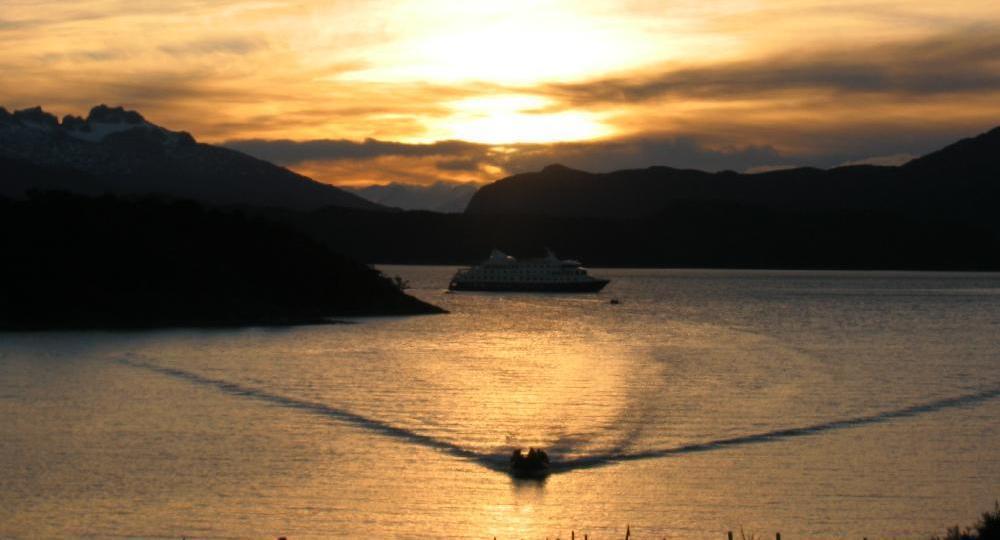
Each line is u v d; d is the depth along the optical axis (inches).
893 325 5644.7
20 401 2682.1
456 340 4439.0
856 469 1979.6
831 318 6215.6
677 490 1849.2
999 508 1697.8
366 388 2901.1
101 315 5022.1
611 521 1695.4
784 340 4621.1
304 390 2864.2
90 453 2090.3
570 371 3321.9
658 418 2437.3
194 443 2176.4
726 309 7066.9
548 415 2469.2
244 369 3324.3
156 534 1625.2
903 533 1627.7
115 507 1747.0
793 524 1674.5
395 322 5442.9
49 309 4982.8
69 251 5364.2
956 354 4013.3
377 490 1845.5
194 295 5339.6
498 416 2458.2
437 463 2016.5
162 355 3732.8
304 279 5920.3
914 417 2484.0
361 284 6127.0
